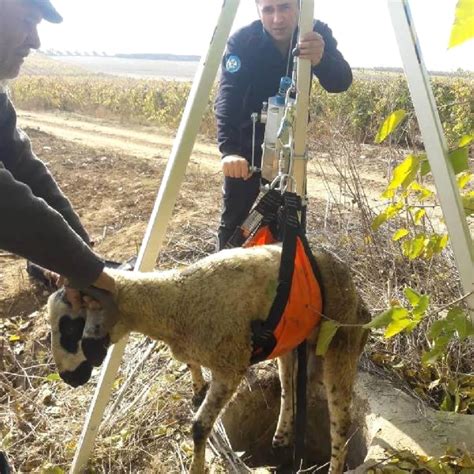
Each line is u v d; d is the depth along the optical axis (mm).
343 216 4988
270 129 2752
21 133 2459
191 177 8586
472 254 1962
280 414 3264
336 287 2680
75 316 2508
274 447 3287
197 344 2551
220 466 2924
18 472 2979
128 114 19562
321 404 3404
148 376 3516
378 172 7438
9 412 3377
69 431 3219
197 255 5137
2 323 4621
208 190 7770
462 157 1832
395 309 1897
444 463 2523
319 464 3486
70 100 22016
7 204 1791
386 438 2812
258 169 3127
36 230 1850
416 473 2537
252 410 3438
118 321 2572
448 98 11891
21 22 1849
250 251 2635
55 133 14648
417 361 3359
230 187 3541
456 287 3670
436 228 4504
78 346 2502
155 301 2537
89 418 2816
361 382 3266
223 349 2514
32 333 4402
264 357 2598
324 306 2646
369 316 2912
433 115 1905
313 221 5109
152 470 2920
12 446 3133
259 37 3301
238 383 2631
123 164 9992
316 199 6516
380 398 3117
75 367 2514
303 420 2684
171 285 2559
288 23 3129
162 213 2635
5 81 2098
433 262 3838
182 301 2529
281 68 3322
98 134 14773
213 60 2441
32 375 3840
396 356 3434
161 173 9281
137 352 3715
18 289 5035
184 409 3293
